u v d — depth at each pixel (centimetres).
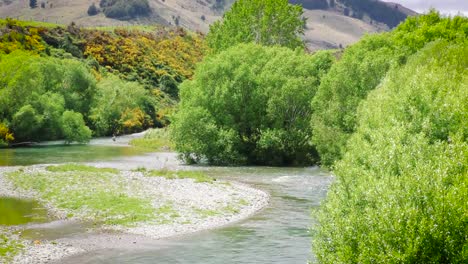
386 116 3108
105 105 12694
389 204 1462
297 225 3156
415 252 1329
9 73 9975
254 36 10175
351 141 3331
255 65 7312
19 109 9606
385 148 2153
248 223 3219
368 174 1950
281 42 10200
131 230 2994
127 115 13325
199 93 7162
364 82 5403
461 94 2733
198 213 3453
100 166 6194
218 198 3981
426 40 6794
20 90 9800
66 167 5403
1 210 3472
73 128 9956
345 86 5494
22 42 14750
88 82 12250
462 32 6800
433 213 1386
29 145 9488
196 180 4781
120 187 4297
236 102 7000
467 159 1631
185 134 6831
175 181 4750
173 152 8431
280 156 6781
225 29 10344
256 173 5788
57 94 10762
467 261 1302
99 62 16812
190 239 2819
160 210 3481
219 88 7000
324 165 5441
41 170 5347
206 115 6888
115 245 2672
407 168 1847
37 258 2384
